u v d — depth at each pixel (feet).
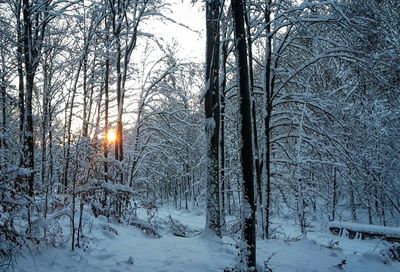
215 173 32.73
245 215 23.80
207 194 32.71
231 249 29.84
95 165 27.40
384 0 51.70
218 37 33.55
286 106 48.83
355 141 42.68
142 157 64.59
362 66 39.75
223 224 40.01
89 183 26.71
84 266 23.54
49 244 25.41
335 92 43.16
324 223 56.49
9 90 38.78
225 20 36.68
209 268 24.09
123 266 24.17
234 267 24.08
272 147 49.26
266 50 43.16
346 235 54.08
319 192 43.47
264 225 40.96
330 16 39.17
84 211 37.91
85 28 47.67
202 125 58.23
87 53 48.93
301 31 42.11
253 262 23.39
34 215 29.45
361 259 31.07
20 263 21.94
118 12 50.85
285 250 31.40
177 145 69.67
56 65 47.34
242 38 24.64
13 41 35.14
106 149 47.01
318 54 41.60
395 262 33.30
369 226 52.75
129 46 54.65
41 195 29.86
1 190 21.44
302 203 38.14
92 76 55.06
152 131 66.80
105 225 34.42
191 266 24.23
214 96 33.24
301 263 27.71
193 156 75.15
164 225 57.26
